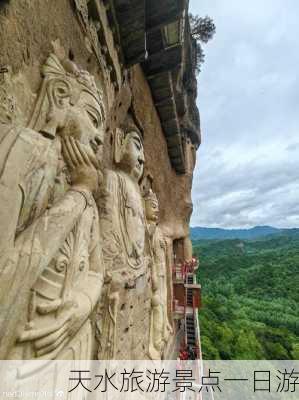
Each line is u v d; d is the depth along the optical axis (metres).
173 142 8.38
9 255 1.37
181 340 9.30
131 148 4.34
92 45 2.99
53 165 1.80
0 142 1.47
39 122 1.95
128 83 4.71
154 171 6.98
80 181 2.32
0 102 1.58
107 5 3.28
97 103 2.52
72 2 2.58
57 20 2.35
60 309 1.83
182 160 9.68
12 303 1.37
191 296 12.55
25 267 1.46
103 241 3.22
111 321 3.06
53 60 2.21
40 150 1.67
